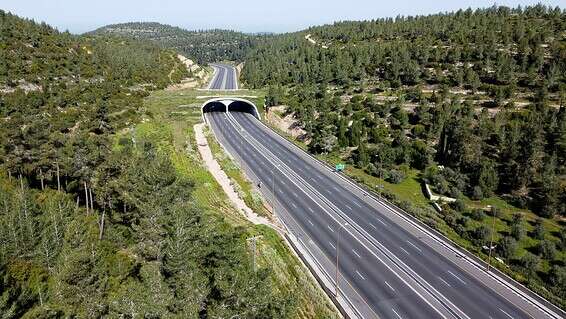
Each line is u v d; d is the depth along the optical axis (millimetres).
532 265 64062
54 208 58125
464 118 111562
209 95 161375
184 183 60281
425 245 67812
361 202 85188
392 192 92438
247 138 130250
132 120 119062
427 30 196250
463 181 93688
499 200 88125
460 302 53562
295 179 97812
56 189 73188
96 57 162000
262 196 87500
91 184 69000
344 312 51406
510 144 96250
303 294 54594
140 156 79438
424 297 54594
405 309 52156
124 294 36156
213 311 32750
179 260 38594
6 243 48312
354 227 74062
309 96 150750
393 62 154750
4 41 141375
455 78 137500
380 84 147875
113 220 63125
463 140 101062
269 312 33875
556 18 176250
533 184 89688
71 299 36375
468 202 87938
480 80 137625
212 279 40281
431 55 160375
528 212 82938
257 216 77688
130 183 58438
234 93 166000
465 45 160500
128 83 159000
